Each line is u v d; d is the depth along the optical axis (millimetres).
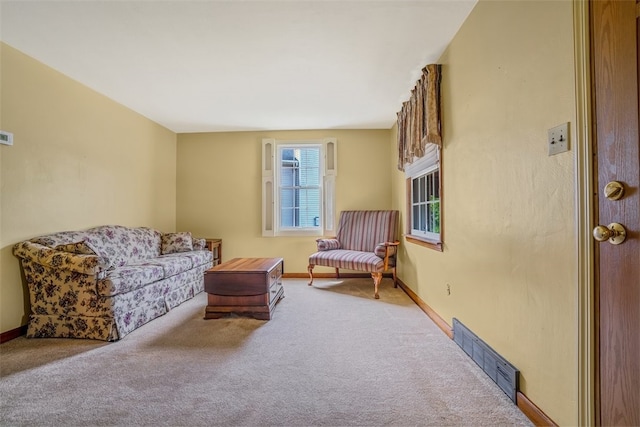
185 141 4898
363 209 4766
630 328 944
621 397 973
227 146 4863
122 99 3502
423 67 2752
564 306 1210
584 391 1097
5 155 2359
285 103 3646
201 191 4879
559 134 1223
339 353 2090
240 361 1978
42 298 2373
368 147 4781
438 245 2633
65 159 2885
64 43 2352
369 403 1526
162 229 4539
